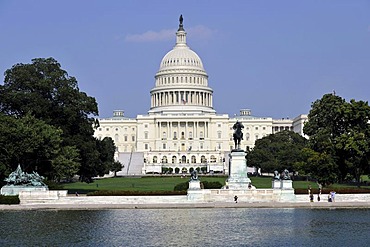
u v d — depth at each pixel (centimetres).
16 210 7400
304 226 5709
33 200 7994
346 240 4891
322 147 11556
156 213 6969
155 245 4662
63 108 10469
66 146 9794
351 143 10394
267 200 8262
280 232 5325
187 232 5322
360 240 4888
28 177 8406
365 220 6166
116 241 4844
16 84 10481
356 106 11669
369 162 10600
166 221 6109
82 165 10425
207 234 5209
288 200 8250
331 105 13525
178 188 9156
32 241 4834
